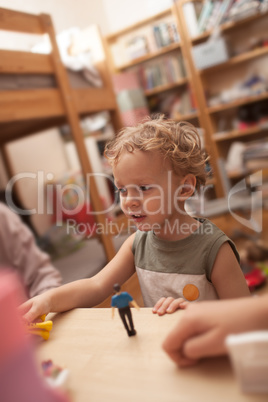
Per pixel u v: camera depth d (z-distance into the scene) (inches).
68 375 14.2
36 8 120.2
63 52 88.4
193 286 25.0
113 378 13.8
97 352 16.3
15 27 62.1
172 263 25.9
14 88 59.8
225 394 11.4
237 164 116.0
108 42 139.6
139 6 138.9
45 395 10.0
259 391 10.9
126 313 16.8
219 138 123.2
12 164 105.3
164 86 128.0
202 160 27.1
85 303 24.4
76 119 70.9
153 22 131.0
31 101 62.2
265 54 119.6
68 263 60.3
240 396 11.1
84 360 15.8
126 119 120.0
